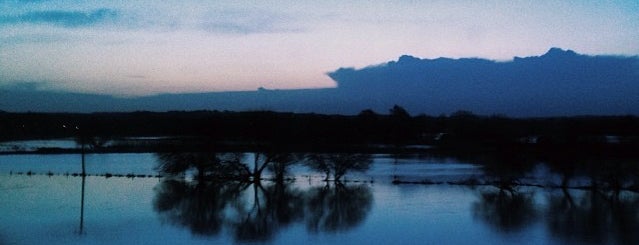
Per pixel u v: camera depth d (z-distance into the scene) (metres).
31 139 195.38
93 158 131.38
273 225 60.38
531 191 85.56
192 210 69.44
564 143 124.50
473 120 182.50
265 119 121.06
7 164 116.44
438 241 52.81
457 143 164.88
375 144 160.50
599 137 136.75
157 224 60.00
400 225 59.62
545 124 172.50
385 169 112.69
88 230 56.31
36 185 87.12
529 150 118.94
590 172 91.44
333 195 82.31
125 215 64.69
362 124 176.25
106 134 172.38
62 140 191.38
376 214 66.06
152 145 154.88
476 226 58.88
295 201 77.44
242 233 56.25
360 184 93.12
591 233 55.56
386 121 185.88
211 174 99.31
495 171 94.75
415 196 79.69
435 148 154.62
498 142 150.62
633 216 65.25
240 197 81.06
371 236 54.72
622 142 122.38
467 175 102.00
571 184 92.62
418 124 196.25
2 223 59.00
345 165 98.75
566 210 69.00
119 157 133.88
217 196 81.62
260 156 104.06
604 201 76.44
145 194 81.00
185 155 98.25
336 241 52.91
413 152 146.62
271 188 90.06
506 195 81.06
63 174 100.88
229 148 107.88
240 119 121.38
